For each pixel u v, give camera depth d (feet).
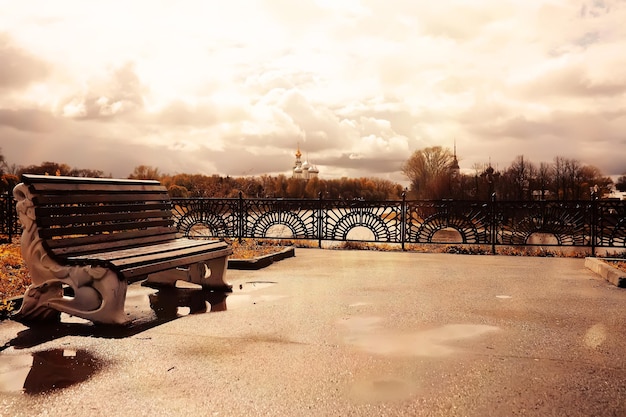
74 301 15.25
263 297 19.65
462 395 9.91
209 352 12.60
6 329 14.71
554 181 177.78
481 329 14.90
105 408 9.27
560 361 12.00
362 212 40.65
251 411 9.16
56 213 15.78
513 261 32.04
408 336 14.10
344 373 11.10
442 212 39.11
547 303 18.71
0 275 20.11
